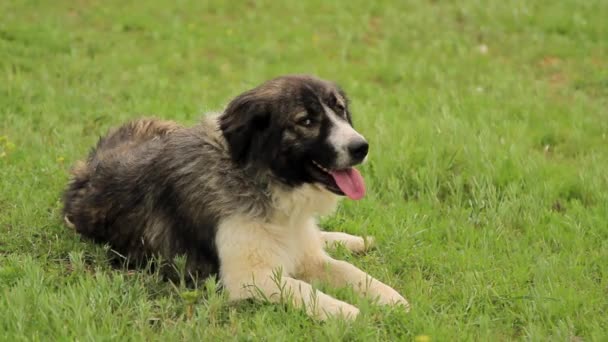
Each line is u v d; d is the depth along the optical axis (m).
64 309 8.36
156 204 10.05
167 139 10.55
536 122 16.59
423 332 8.21
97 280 9.11
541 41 22.58
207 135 9.81
